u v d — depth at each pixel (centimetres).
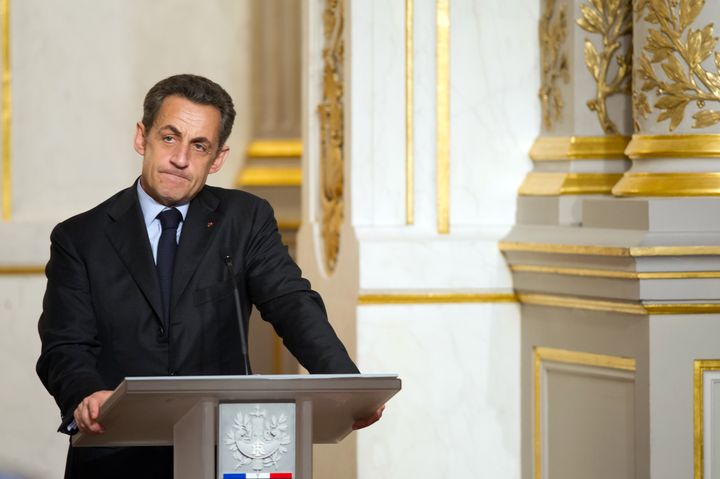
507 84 1428
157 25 2050
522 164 1430
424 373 1380
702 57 1259
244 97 2127
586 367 1294
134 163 2023
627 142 1362
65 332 907
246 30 2125
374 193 1402
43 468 1958
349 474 1393
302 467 768
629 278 1188
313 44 1630
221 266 944
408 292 1376
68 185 2002
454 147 1416
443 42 1411
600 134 1366
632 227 1214
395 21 1407
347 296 1413
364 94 1402
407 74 1405
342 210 1464
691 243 1165
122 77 2022
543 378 1362
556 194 1354
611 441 1262
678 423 1189
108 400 752
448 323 1386
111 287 923
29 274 1958
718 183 1246
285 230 2084
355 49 1400
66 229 944
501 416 1395
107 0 2020
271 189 2103
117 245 929
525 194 1409
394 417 1375
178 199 929
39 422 1958
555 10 1402
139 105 2028
